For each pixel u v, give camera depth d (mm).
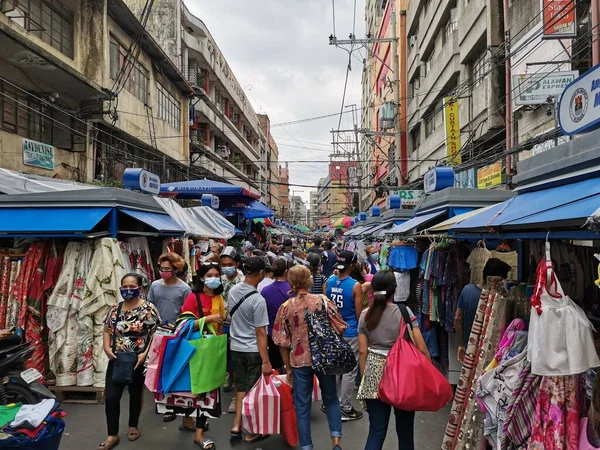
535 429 3090
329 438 4762
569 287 4379
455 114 17312
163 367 4402
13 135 11648
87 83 13352
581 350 2852
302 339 4281
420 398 3461
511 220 3639
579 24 10031
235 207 15336
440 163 19953
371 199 50375
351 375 5281
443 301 6402
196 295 4840
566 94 4387
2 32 10180
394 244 8078
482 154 15508
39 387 4406
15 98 12133
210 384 4387
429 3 23812
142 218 6598
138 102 18297
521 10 12586
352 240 22891
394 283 3893
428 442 4625
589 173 3488
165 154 21359
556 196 3666
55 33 13398
